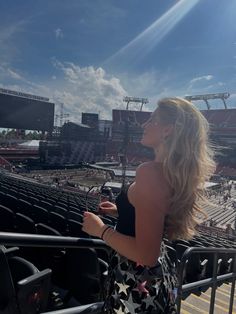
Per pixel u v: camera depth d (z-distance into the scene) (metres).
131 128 74.12
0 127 67.56
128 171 52.81
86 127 79.25
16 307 1.60
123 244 1.73
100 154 81.38
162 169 1.80
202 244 10.16
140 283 1.82
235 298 7.60
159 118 1.92
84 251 4.20
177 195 1.75
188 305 6.32
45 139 75.69
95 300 4.11
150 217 1.69
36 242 1.74
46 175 59.56
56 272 4.63
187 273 7.58
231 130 74.12
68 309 1.92
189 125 1.83
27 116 70.69
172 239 1.89
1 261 1.56
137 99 94.69
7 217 6.34
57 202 14.19
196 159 1.80
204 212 1.93
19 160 76.50
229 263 9.93
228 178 69.44
